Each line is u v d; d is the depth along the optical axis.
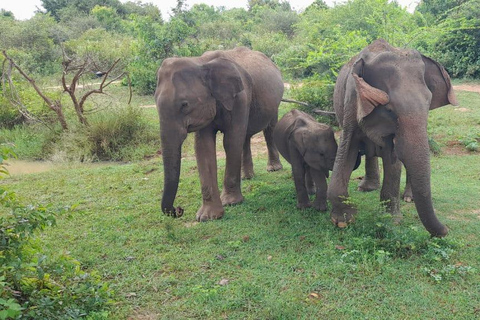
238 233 5.57
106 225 5.96
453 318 3.73
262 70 7.16
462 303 3.92
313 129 5.93
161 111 5.61
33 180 8.53
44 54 27.30
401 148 4.51
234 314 3.89
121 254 5.09
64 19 45.81
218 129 6.43
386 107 4.59
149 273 4.65
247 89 6.43
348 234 5.25
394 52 4.74
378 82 4.67
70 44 28.80
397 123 4.58
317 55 12.23
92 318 3.71
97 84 21.31
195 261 4.86
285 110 14.12
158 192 7.38
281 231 5.54
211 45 20.64
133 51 21.75
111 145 11.16
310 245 5.14
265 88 7.03
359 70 4.75
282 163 9.16
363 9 16.78
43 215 3.56
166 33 18.61
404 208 6.20
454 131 10.57
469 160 8.55
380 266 4.52
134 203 6.87
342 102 5.57
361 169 8.36
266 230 5.60
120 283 4.43
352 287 4.25
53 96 13.63
